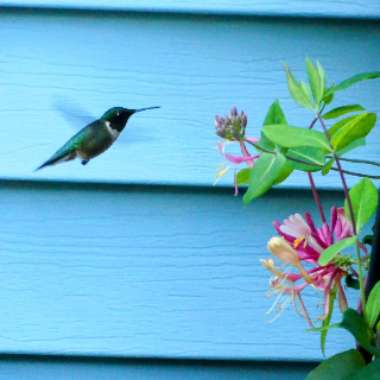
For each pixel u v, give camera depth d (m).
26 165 2.37
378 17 2.37
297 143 2.17
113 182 2.37
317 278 2.20
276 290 2.20
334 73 2.37
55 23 2.37
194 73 2.37
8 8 2.37
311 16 2.37
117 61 2.37
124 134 2.37
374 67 2.37
